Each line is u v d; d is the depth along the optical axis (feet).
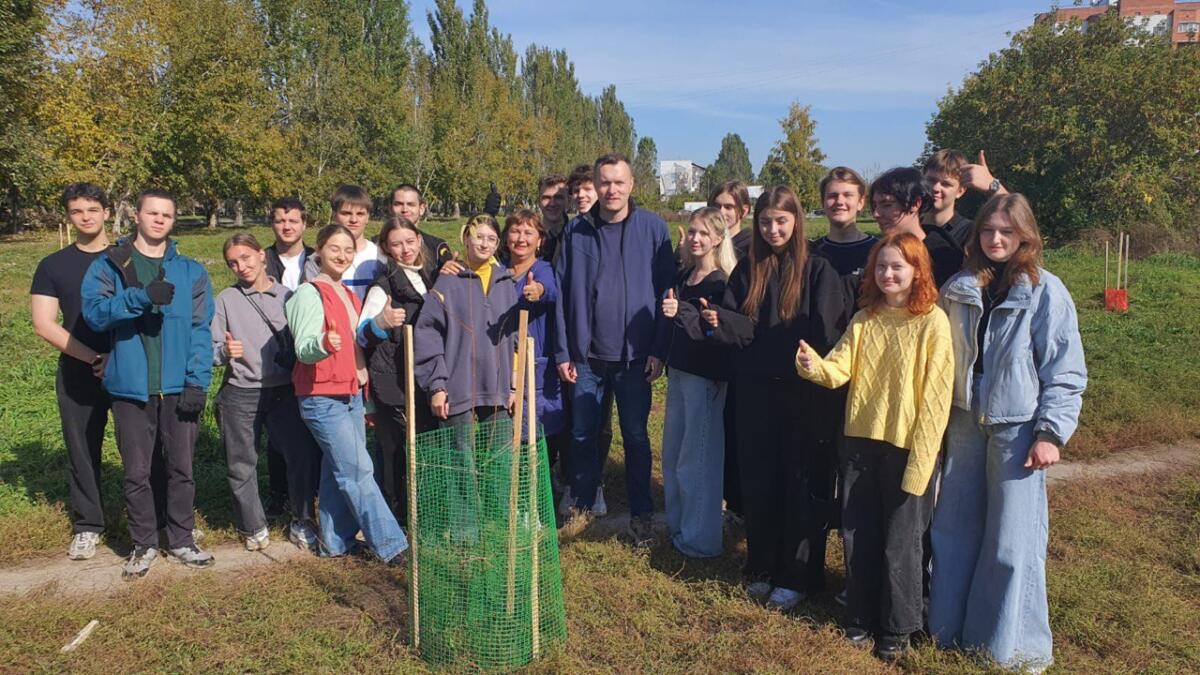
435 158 163.94
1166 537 16.51
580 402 16.85
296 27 133.69
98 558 15.78
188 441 15.24
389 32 156.04
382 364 15.31
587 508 17.62
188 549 15.37
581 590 14.08
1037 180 88.79
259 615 13.26
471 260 15.58
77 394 15.35
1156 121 81.76
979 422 11.71
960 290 11.74
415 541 12.10
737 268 14.42
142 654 12.16
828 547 16.12
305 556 15.93
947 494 12.23
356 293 16.89
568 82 231.30
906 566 12.00
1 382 27.68
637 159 254.88
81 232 15.42
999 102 90.27
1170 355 32.81
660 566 15.25
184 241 92.38
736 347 13.99
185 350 14.87
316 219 131.44
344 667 11.78
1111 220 83.51
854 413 12.32
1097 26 88.79
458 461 13.65
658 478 20.26
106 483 19.06
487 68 184.85
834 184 14.34
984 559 11.81
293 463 16.26
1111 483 19.63
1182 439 23.44
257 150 118.32
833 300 13.28
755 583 14.35
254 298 15.87
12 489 18.76
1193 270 61.41
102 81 100.73
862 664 11.93
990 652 11.73
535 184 190.80
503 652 11.71
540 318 17.03
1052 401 11.19
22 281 52.29
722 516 15.99
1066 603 13.47
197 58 110.93
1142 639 12.51
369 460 15.15
